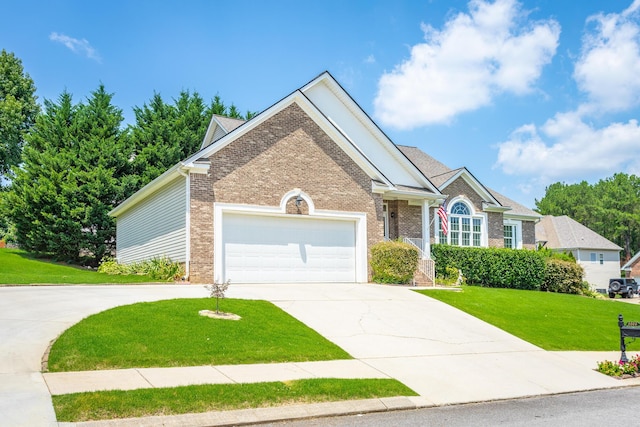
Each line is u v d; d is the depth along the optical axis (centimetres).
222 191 1906
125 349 948
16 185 3319
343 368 1001
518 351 1309
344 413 779
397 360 1103
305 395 813
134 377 828
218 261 1873
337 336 1250
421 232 2650
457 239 2911
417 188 2655
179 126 3872
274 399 784
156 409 697
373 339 1258
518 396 951
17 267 2694
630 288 4409
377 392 870
